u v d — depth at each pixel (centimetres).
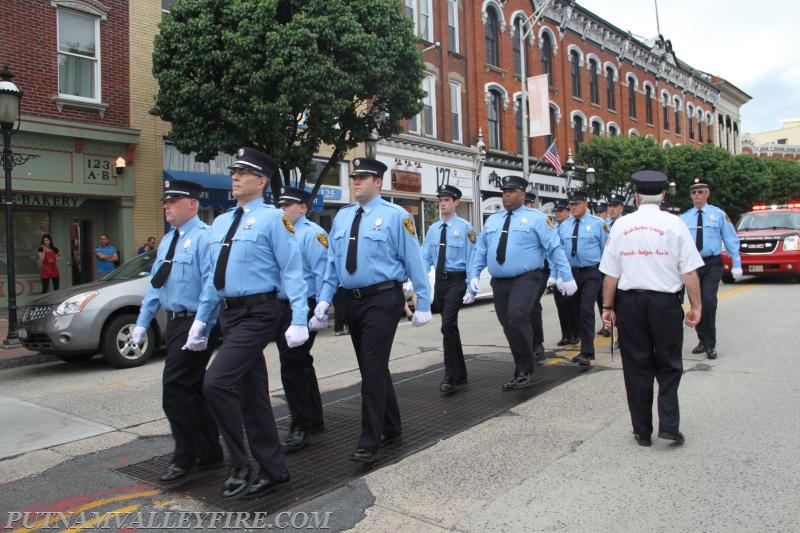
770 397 566
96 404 661
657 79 3769
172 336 435
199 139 1246
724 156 3058
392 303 453
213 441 453
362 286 453
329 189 1898
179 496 403
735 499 359
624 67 3422
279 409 609
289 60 1188
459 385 664
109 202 1466
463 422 532
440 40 2311
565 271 651
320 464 448
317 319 480
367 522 353
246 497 393
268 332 396
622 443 462
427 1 2277
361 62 1255
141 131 1467
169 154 1521
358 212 468
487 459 441
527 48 2759
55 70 1335
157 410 630
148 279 909
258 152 407
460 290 656
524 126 2138
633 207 2731
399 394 637
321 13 1230
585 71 3106
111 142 1409
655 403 572
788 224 1617
